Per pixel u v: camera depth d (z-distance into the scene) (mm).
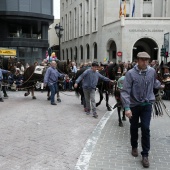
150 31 28375
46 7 33188
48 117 8828
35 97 13227
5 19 31656
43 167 4738
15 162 4949
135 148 5332
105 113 9711
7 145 5891
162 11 35188
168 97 13320
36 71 12781
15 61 19391
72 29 51438
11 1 31016
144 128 4852
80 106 11133
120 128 7512
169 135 6809
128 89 4832
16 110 9977
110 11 34438
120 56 28000
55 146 5867
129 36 28516
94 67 8750
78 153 5457
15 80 16453
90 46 40812
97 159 5125
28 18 31688
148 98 4887
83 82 9156
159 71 13695
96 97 14141
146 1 35000
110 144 6039
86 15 42875
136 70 4793
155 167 4785
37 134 6781
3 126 7547
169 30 28391
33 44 33969
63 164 4879
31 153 5418
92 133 6938
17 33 33938
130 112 4770
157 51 28922
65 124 7906
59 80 12219
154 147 5871
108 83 10016
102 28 35094
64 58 58281
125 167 4766
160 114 7129
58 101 12312
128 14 34594
